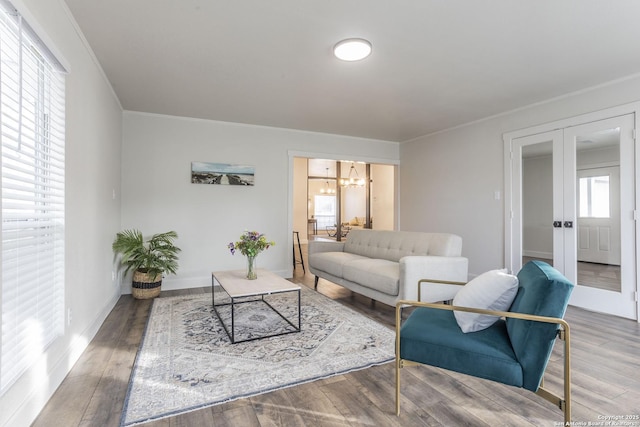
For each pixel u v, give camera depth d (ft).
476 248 15.08
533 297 4.80
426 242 11.35
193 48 8.50
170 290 13.98
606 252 10.73
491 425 5.08
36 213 5.60
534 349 4.64
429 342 5.34
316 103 12.79
